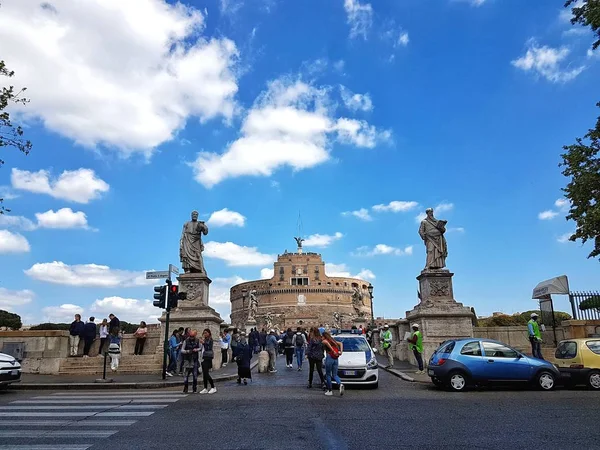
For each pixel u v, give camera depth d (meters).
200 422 8.97
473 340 14.52
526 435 7.77
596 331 20.53
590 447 6.95
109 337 18.55
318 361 14.66
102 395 13.39
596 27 16.67
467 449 6.89
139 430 8.27
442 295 22.23
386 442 7.32
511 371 13.91
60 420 9.27
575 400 11.79
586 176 17.62
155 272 17.47
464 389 14.02
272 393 13.58
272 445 7.14
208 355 13.87
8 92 15.20
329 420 9.14
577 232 18.20
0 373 13.59
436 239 23.08
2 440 7.54
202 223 23.98
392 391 14.03
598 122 18.45
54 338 19.30
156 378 17.08
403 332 26.72
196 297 22.70
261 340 30.38
